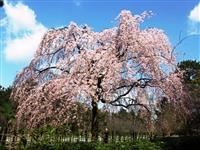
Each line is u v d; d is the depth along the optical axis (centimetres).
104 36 2197
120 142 1612
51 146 1566
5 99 3709
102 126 2012
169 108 2144
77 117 1930
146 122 2117
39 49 2214
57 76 2141
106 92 1962
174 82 2111
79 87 1933
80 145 1559
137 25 2148
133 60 2083
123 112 2109
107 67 1977
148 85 2089
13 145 1848
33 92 2088
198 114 2369
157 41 2133
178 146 2208
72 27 2223
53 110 1953
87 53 2023
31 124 1959
